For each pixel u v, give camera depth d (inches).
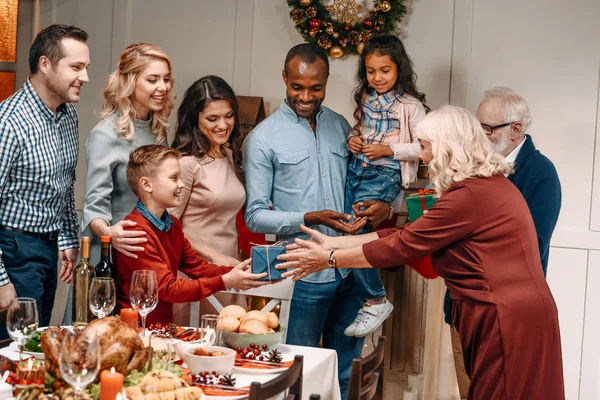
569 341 158.9
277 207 137.1
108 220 119.7
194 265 116.4
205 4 175.9
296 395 81.6
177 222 114.8
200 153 129.4
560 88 157.8
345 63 167.9
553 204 122.9
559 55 157.6
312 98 133.8
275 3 172.1
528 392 95.8
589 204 156.9
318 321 136.3
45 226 121.8
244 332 94.9
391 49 136.8
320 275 134.2
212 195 128.7
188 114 129.9
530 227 99.6
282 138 135.1
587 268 157.5
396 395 160.2
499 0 160.2
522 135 127.2
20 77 185.6
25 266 119.5
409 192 157.2
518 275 96.9
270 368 89.1
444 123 101.3
